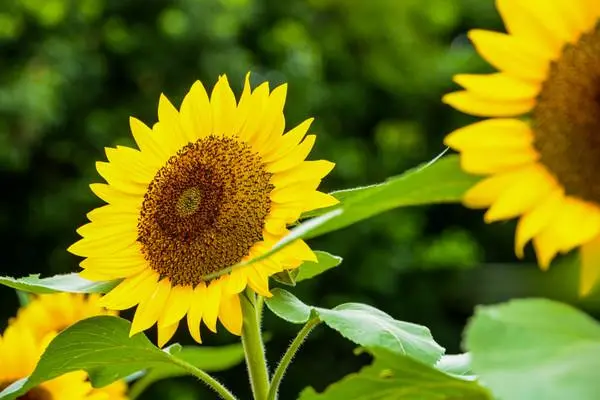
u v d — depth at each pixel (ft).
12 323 4.80
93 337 3.74
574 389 2.77
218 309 3.63
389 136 18.56
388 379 3.16
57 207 15.53
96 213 3.78
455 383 3.14
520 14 3.00
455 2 20.98
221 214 3.67
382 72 19.34
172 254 3.70
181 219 3.70
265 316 15.30
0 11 15.87
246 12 16.93
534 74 3.00
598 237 2.92
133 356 3.80
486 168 2.95
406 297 17.03
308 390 3.19
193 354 4.43
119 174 3.80
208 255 3.66
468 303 17.06
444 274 17.16
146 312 3.70
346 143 17.48
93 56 16.11
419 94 19.56
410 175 2.95
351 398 3.20
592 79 2.97
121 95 16.57
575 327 2.85
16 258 15.87
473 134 2.97
